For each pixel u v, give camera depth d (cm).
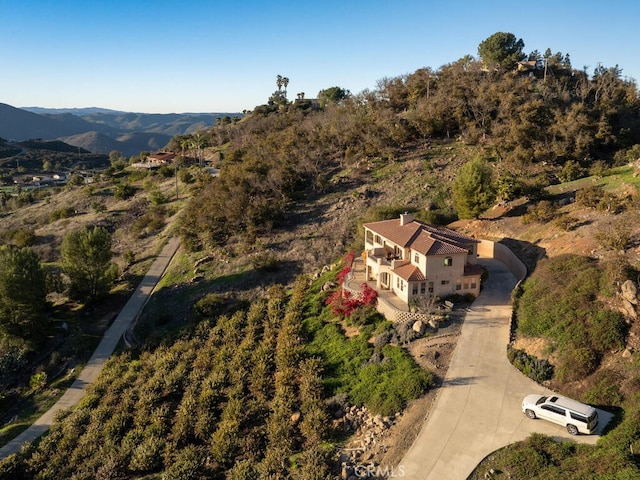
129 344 5256
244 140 12381
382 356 3653
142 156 15350
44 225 9975
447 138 9294
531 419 2823
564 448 2491
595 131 7906
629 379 2823
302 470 2595
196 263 6481
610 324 3159
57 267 7431
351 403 3228
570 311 3438
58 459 3444
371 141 8869
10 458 3488
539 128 7994
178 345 4722
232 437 3077
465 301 4231
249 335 4528
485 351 3528
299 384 3559
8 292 5091
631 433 2406
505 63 11294
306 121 11231
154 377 4184
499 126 8306
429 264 4175
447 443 2698
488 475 2434
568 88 10519
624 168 6481
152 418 3581
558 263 4094
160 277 6688
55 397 4531
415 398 3094
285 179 7862
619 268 3409
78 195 11600
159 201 9875
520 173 7075
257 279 5884
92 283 6081
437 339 3716
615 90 10038
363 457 2714
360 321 4203
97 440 3556
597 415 2661
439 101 9456
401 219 4922
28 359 5212
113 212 9844
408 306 4141
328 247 6275
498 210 6256
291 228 6931
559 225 4769
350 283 4803
